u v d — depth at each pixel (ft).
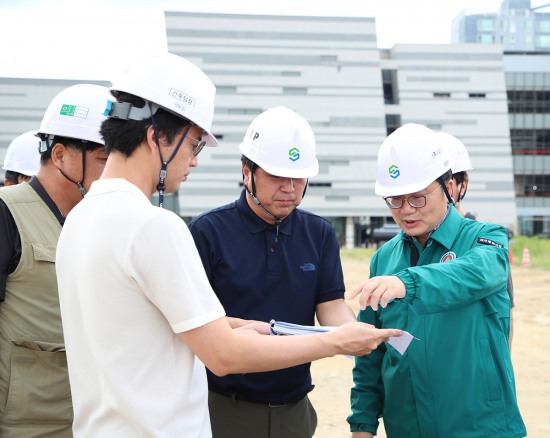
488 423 8.91
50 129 8.94
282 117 9.80
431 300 8.09
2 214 8.55
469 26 338.75
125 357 6.24
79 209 6.66
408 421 9.47
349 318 10.28
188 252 6.33
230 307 10.03
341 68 200.44
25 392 8.59
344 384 23.84
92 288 6.28
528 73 222.48
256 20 198.90
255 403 9.98
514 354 29.19
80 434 6.73
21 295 8.64
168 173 6.89
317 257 10.33
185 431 6.43
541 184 224.94
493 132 209.05
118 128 6.63
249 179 9.81
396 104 213.87
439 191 9.30
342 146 199.52
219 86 198.18
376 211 198.59
